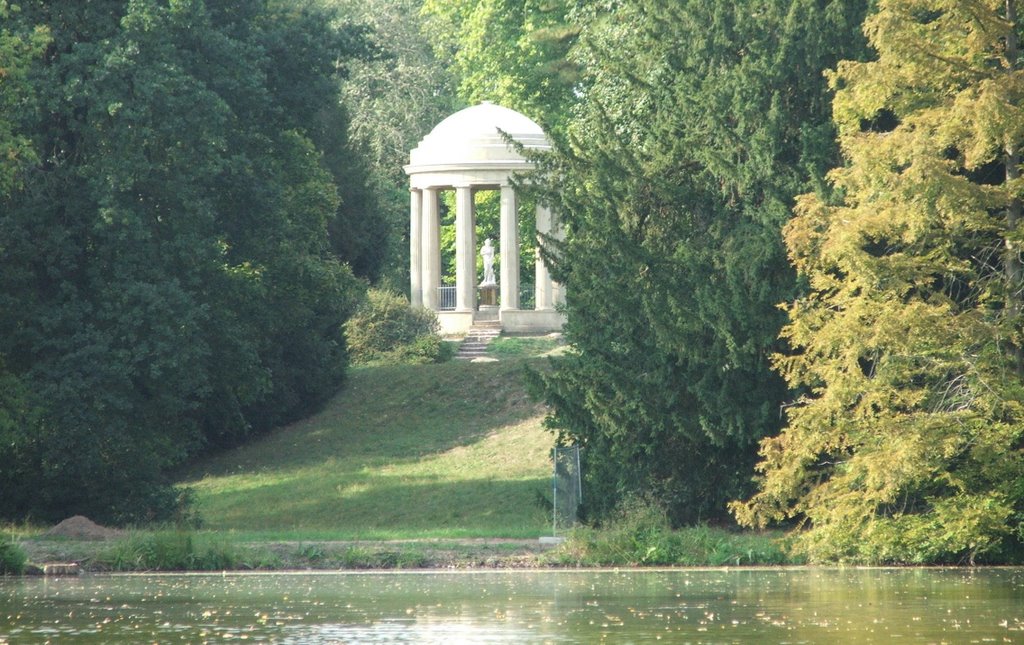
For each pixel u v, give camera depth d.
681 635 48.50
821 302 81.81
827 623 51.66
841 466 81.81
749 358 87.44
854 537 81.19
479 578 74.06
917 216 75.06
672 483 93.50
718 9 93.94
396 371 161.38
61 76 106.44
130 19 105.19
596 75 120.31
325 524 114.25
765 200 88.69
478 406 148.75
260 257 125.38
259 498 124.56
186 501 116.00
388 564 81.75
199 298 116.38
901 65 77.56
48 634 50.34
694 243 93.38
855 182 78.44
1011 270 78.50
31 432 105.00
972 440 76.94
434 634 49.28
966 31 78.31
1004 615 53.94
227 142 119.69
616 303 91.12
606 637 48.09
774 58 90.69
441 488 121.56
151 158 110.88
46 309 106.56
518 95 192.50
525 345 174.88
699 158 92.94
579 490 96.69
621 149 95.50
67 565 79.38
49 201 108.38
